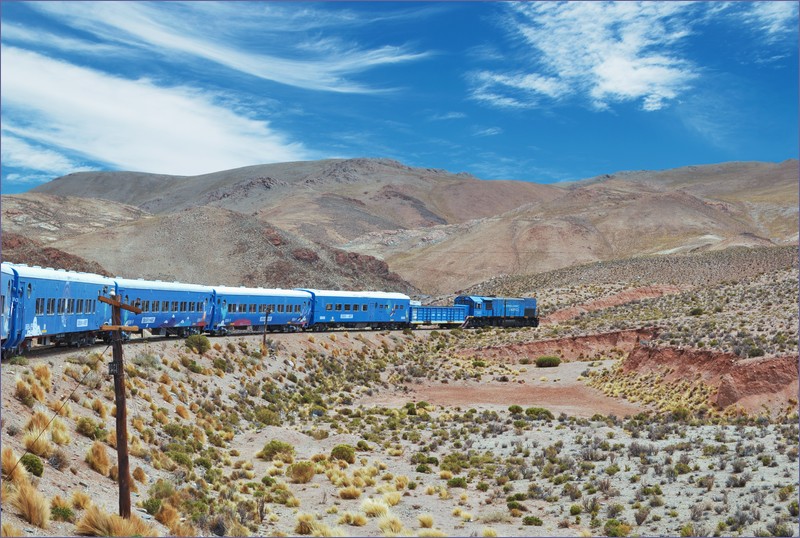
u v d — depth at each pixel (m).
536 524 29.09
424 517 28.72
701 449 39.72
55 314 39.31
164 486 27.06
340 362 78.88
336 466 39.91
